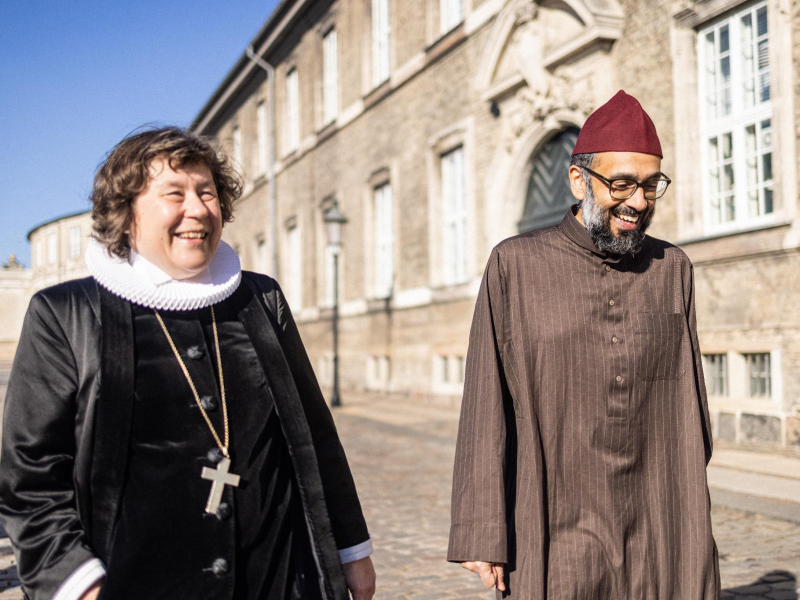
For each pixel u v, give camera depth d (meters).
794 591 4.18
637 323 2.28
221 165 1.87
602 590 2.16
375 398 16.86
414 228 15.98
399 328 16.77
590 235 2.28
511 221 12.77
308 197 22.52
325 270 21.28
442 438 10.70
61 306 1.67
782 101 7.81
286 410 1.78
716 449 8.47
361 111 18.42
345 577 1.79
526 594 2.14
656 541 2.21
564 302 2.28
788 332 7.75
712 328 8.63
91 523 1.62
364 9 18.41
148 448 1.66
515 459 2.29
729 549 5.00
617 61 10.17
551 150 11.97
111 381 1.63
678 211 9.16
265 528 1.74
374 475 8.17
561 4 11.02
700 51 9.05
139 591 1.58
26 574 1.55
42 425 1.61
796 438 7.59
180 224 1.71
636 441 2.23
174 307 1.73
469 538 2.19
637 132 2.21
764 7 8.23
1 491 1.60
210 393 1.72
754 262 8.12
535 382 2.26
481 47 13.50
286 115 24.88
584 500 2.20
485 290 2.35
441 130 14.88
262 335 1.82
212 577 1.63
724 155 8.82
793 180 7.72
